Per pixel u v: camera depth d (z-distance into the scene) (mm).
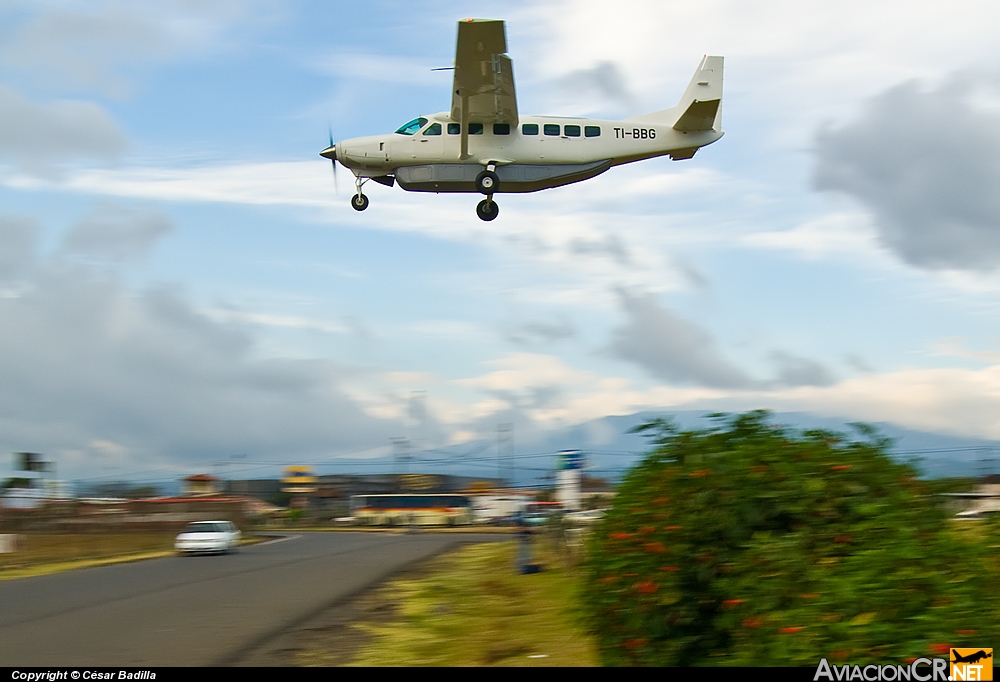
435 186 28578
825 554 6750
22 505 49156
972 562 6707
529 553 19141
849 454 7242
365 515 67938
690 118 28594
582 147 28484
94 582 18375
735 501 7160
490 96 26969
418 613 12930
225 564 24578
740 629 6766
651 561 7316
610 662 7559
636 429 7957
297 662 9016
